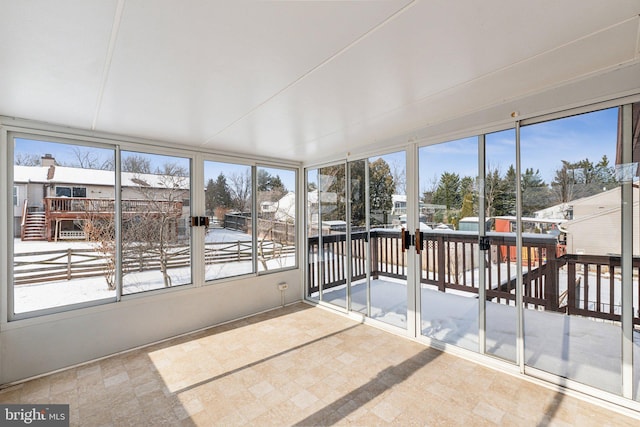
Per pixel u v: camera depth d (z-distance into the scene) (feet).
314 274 14.94
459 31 4.57
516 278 8.05
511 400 7.00
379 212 11.68
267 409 6.89
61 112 7.78
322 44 4.83
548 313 7.56
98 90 6.42
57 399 7.32
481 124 8.38
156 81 6.04
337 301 13.66
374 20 4.21
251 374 8.36
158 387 7.79
